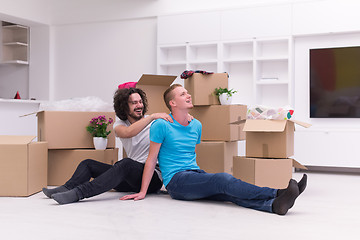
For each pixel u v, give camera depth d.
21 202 2.77
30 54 7.01
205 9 5.67
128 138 3.07
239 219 2.27
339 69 5.13
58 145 3.55
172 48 6.07
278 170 3.09
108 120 3.77
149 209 2.53
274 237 1.92
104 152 3.62
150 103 4.03
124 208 2.56
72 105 3.70
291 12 5.22
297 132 5.14
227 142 3.76
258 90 5.50
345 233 2.00
